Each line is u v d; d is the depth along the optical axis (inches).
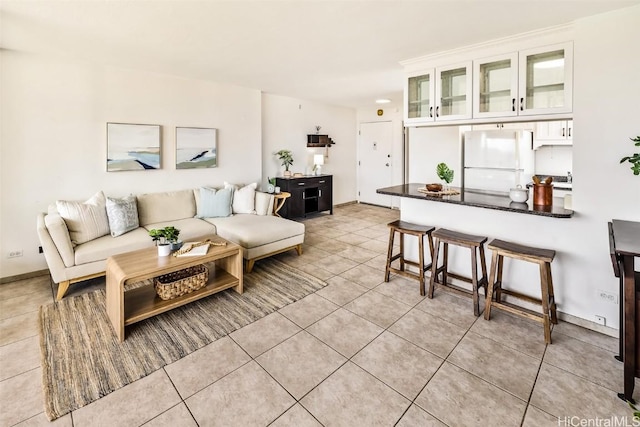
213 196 167.8
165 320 99.0
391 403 66.9
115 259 100.4
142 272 90.7
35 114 128.5
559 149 193.2
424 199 123.0
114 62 139.4
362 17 92.4
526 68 104.4
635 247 64.0
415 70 133.4
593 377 73.5
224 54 127.9
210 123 182.1
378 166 292.5
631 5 81.3
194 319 99.7
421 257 116.0
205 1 84.0
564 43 96.3
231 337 90.5
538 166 201.2
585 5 82.1
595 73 87.7
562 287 98.2
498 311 105.0
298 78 169.2
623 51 83.4
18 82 124.3
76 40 112.1
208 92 179.6
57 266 109.8
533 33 99.9
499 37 105.5
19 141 126.0
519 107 105.7
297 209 234.1
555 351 83.4
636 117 82.8
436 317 101.0
